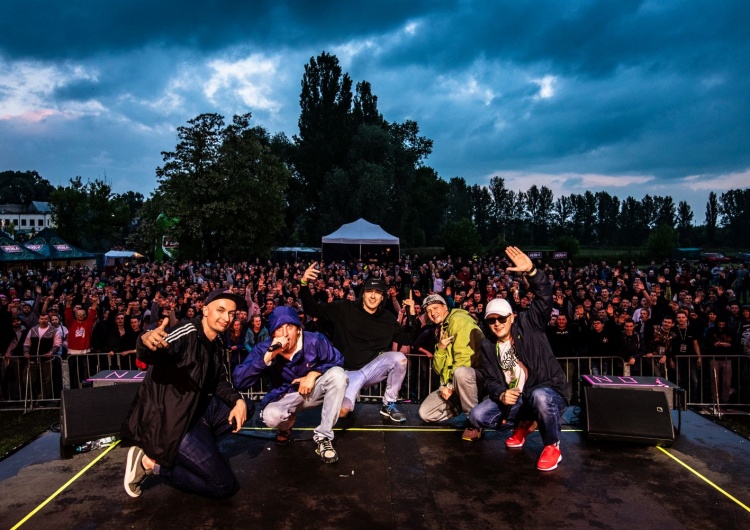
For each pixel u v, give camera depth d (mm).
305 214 52719
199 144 28406
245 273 21656
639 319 10180
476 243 49438
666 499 3322
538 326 4082
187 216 28344
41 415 7574
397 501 3264
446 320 4750
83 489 3404
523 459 3965
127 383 4344
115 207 48594
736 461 3930
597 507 3203
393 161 49188
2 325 9086
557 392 3951
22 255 27047
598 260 50688
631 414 4230
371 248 40125
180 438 3023
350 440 4344
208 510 3135
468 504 3234
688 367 7414
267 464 3822
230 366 8062
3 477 3596
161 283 15797
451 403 4637
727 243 101688
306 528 2932
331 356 4000
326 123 51562
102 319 9883
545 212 111500
